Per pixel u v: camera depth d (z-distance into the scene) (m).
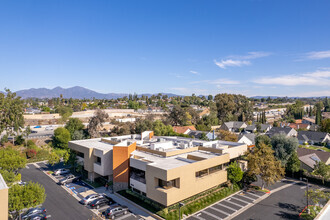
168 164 31.47
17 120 66.50
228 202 34.59
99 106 174.75
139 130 78.62
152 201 31.92
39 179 43.72
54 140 71.12
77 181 43.03
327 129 97.31
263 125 117.69
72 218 28.91
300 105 188.50
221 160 36.19
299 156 51.59
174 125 106.81
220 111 139.50
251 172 39.00
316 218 25.66
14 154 39.97
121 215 29.70
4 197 19.92
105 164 39.94
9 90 67.12
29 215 28.23
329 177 42.28
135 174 35.75
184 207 31.27
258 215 30.52
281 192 39.16
